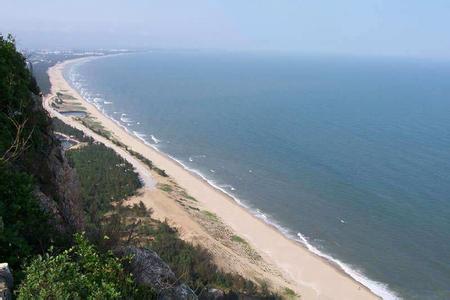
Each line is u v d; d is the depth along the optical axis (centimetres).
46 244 1331
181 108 15412
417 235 6328
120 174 6956
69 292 1029
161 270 1539
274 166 9119
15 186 1390
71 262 1165
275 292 4606
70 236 1488
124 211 5697
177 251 4634
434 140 11162
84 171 6838
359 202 7356
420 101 18262
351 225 6619
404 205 7219
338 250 5941
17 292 1022
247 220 6588
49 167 1905
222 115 14225
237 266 4966
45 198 1603
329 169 8869
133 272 1429
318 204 7312
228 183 8169
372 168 8931
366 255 5834
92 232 1662
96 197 5938
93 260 1202
